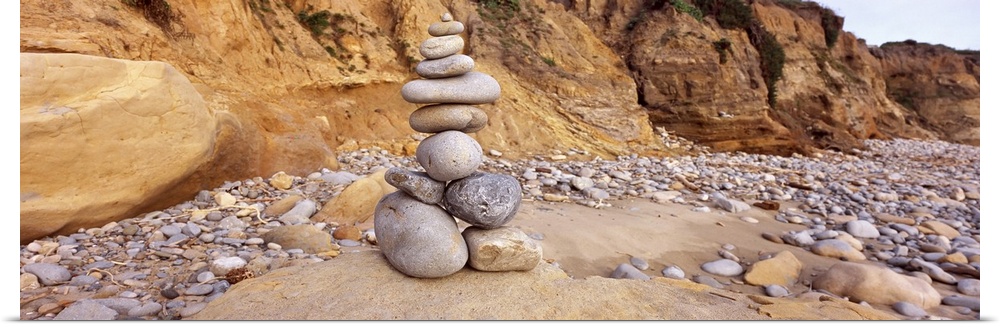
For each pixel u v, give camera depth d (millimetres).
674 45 17953
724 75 17641
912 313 4285
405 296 3381
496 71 14664
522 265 3793
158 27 8266
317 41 11609
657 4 19828
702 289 4078
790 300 4008
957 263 5852
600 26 20219
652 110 17109
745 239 6688
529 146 12703
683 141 16312
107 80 5047
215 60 8906
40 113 4434
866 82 25891
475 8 16719
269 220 5629
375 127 11195
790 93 21938
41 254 4039
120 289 3561
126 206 5031
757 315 3477
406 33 13414
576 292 3584
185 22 8766
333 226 5699
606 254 5672
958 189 11672
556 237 5969
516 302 3393
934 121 30562
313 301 3262
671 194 9219
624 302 3506
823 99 22562
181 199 5914
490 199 3701
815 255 6145
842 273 4938
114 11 7637
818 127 20312
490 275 3736
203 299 3469
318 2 12250
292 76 10312
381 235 3758
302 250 4641
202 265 4035
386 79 11977
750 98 17359
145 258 4203
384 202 3900
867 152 19391
